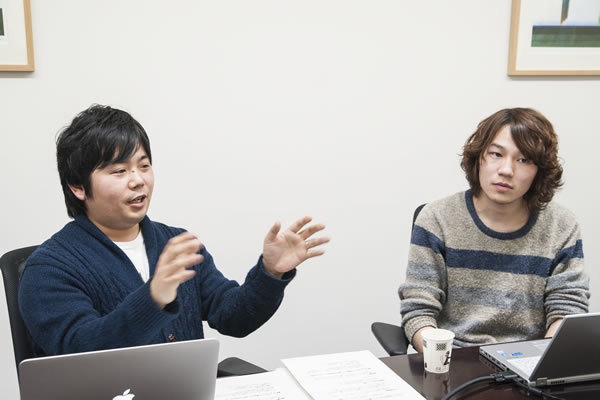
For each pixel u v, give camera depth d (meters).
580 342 1.03
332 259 2.38
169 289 0.95
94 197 1.16
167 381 0.90
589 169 2.49
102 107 1.20
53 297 1.08
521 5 2.31
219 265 2.30
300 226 1.19
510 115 1.47
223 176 2.25
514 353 1.20
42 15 2.02
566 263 1.53
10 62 2.00
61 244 1.17
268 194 2.29
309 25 2.22
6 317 2.15
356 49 2.27
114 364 0.86
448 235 1.56
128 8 2.08
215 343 0.91
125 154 1.14
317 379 1.10
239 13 2.16
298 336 2.40
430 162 2.40
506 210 1.53
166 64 2.14
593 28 2.36
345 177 2.34
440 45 2.32
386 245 2.42
